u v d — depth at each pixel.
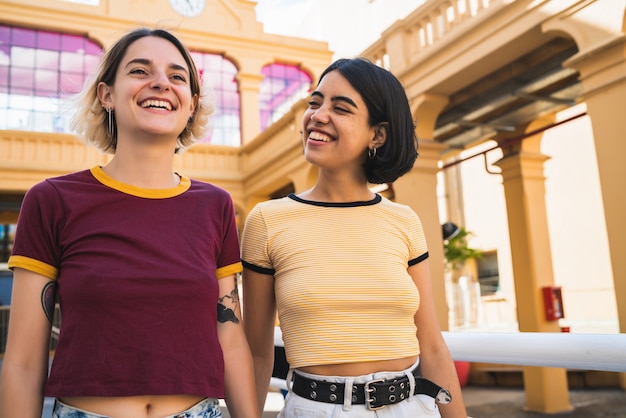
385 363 1.23
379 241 1.33
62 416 1.01
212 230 1.21
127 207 1.13
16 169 8.62
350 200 1.40
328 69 1.38
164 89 1.17
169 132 1.18
